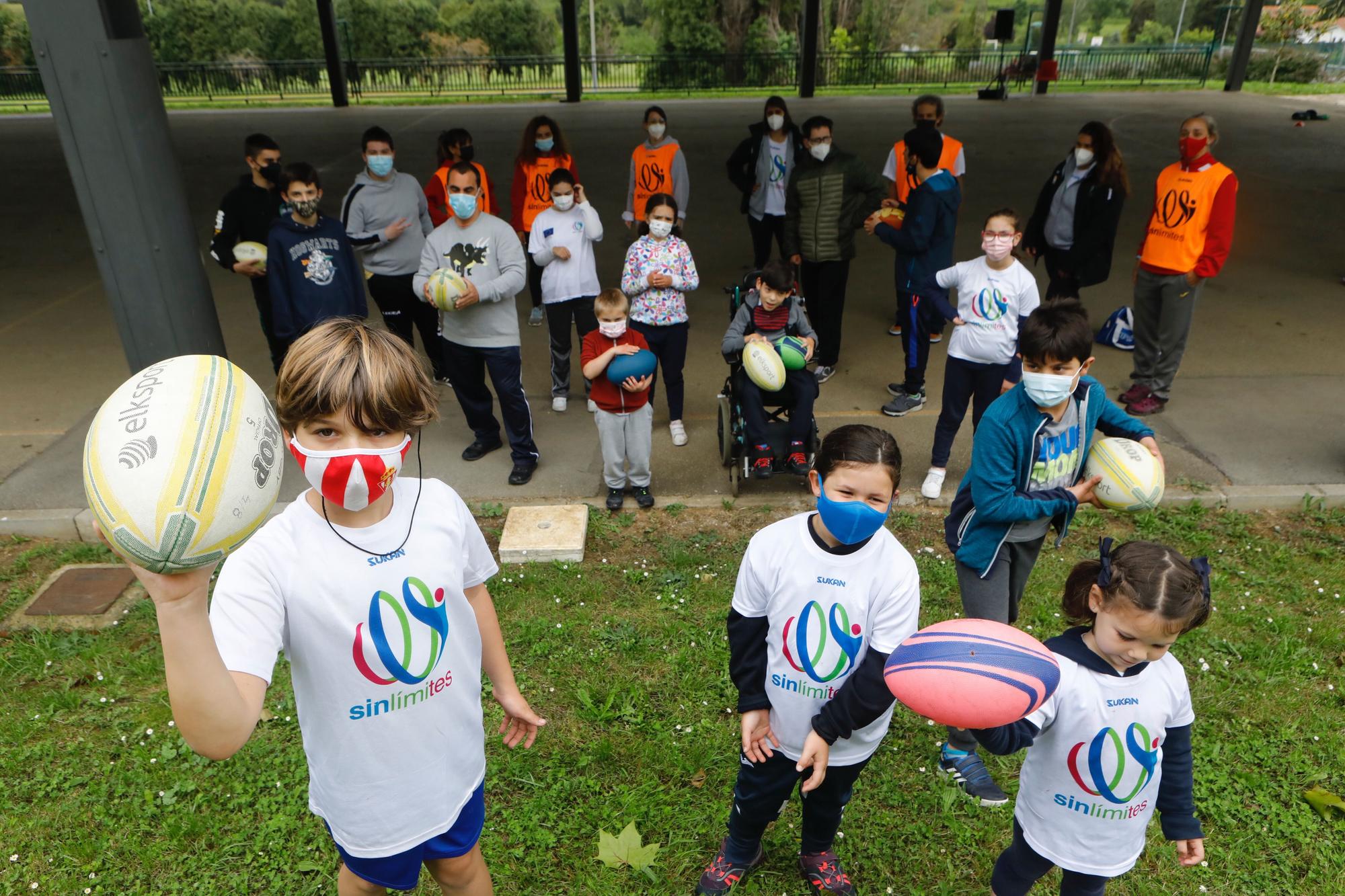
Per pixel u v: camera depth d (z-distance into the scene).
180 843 3.11
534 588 4.56
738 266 10.63
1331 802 3.17
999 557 3.10
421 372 1.71
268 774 3.38
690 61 34.41
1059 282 6.92
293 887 2.95
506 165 17.36
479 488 5.56
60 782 3.36
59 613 4.34
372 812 1.97
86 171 4.56
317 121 25.16
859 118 23.83
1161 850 3.05
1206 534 4.96
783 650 2.37
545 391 7.11
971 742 3.33
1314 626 4.18
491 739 3.57
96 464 1.37
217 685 1.43
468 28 43.59
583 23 47.41
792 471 5.23
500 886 2.94
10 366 7.57
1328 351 7.61
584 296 6.39
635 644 4.11
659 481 5.65
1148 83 33.53
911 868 3.02
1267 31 36.62
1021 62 30.80
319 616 1.76
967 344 4.91
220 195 14.96
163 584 1.38
